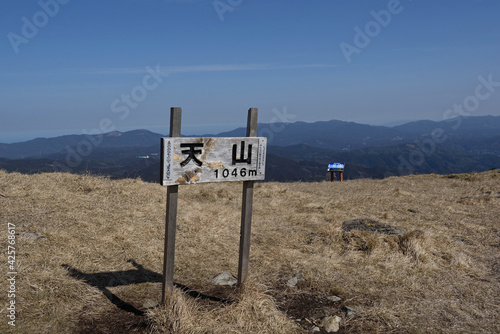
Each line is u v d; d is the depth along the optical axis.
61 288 3.85
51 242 4.97
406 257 5.61
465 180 18.30
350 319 3.84
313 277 4.87
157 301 3.96
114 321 3.49
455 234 7.32
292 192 12.28
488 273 5.30
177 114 3.30
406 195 12.48
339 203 10.37
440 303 4.26
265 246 6.07
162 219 7.02
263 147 3.78
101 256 4.91
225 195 10.71
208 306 3.87
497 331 3.69
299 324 3.72
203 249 5.72
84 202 7.39
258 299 3.82
